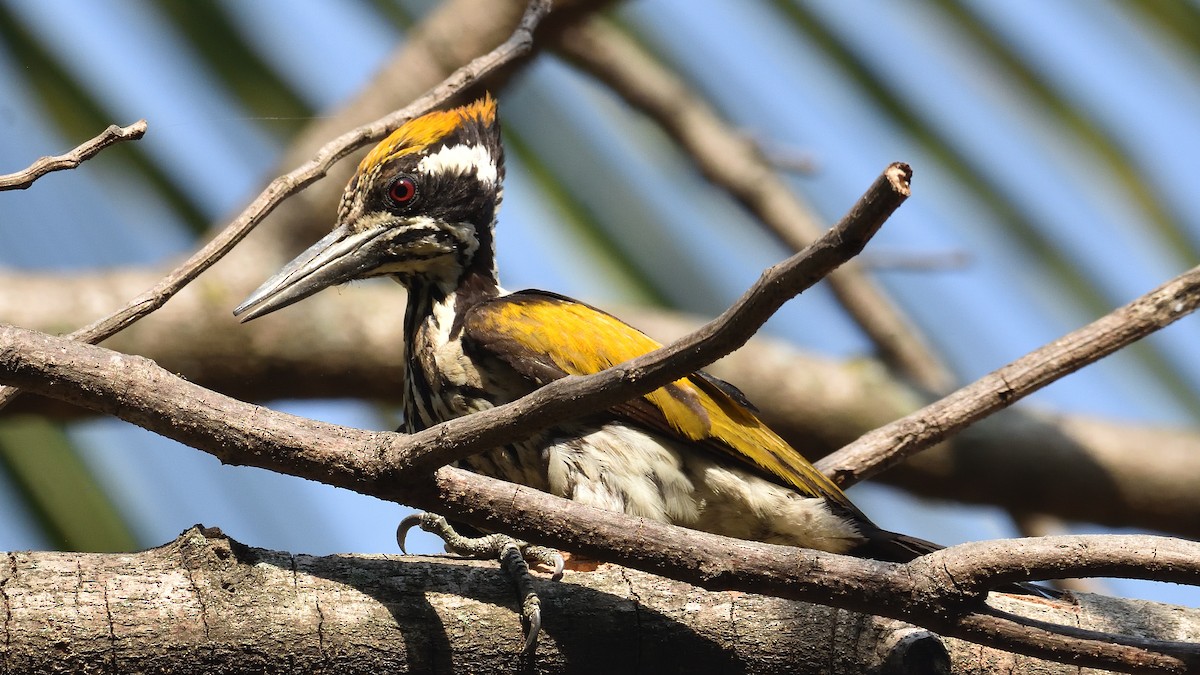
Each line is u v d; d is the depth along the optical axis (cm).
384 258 1159
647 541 738
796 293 631
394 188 1158
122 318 812
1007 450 1408
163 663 754
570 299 1165
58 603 748
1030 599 919
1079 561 731
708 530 1092
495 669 807
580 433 1062
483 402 1110
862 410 1419
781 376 1423
